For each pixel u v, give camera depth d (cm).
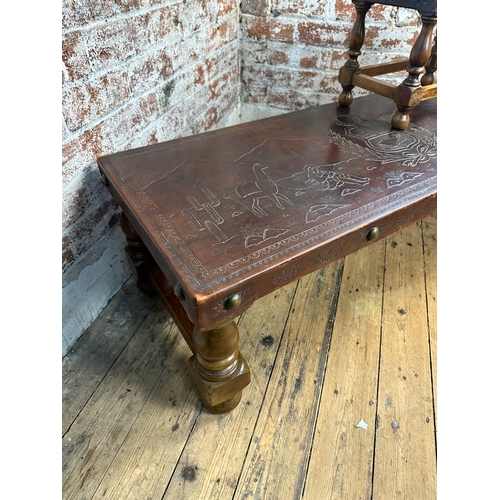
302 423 94
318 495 82
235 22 151
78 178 93
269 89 167
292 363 107
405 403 99
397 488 84
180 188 86
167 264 68
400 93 108
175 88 121
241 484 84
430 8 94
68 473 84
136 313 118
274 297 126
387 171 96
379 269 139
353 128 116
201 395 95
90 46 84
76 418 93
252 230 75
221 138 107
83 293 108
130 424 93
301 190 87
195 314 64
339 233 76
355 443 91
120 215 114
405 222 88
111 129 98
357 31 115
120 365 105
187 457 87
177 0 110
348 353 110
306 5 142
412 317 122
